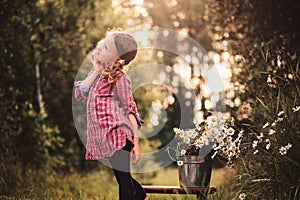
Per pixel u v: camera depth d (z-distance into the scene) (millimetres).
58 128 10055
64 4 9156
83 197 6215
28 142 8273
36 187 6652
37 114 8359
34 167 8266
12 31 7973
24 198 5914
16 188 6719
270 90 5289
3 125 7551
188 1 11273
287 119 4484
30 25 8281
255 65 6164
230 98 6344
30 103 8320
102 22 9570
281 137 4430
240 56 6340
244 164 4438
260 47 5727
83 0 9398
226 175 5762
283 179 4332
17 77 8297
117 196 6055
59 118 10039
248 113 5602
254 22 6645
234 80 6383
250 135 4914
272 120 4617
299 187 4230
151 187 4695
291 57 5820
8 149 7402
